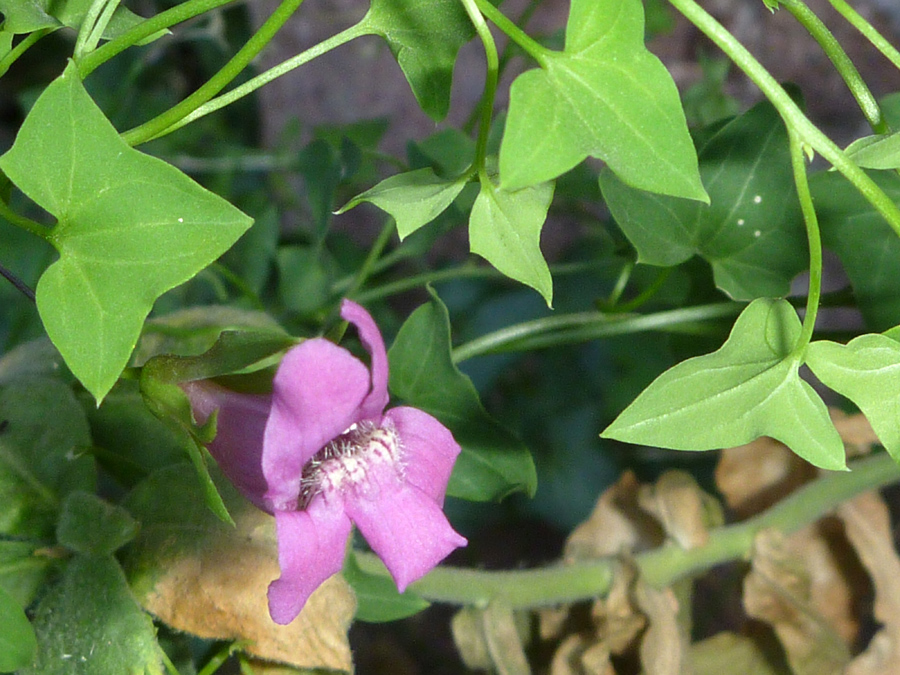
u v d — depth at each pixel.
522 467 0.14
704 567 0.15
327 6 0.27
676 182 0.10
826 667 0.15
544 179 0.10
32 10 0.12
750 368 0.11
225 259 0.20
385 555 0.11
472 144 0.16
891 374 0.11
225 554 0.12
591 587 0.15
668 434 0.11
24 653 0.11
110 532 0.12
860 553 0.15
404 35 0.12
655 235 0.14
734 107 0.20
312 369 0.10
